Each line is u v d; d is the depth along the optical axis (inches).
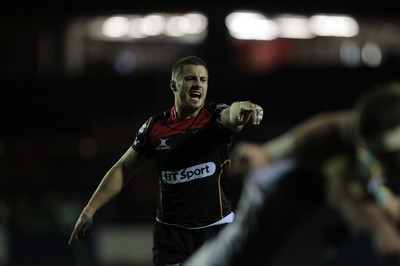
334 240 432.8
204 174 733.3
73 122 3823.8
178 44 4215.1
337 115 414.0
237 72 3671.3
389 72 3356.3
